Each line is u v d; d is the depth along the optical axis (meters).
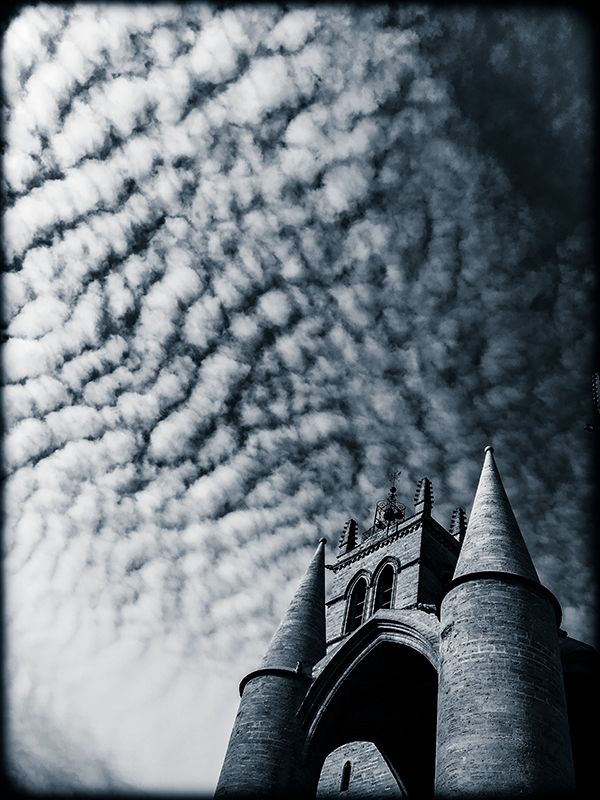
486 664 19.11
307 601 30.11
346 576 37.47
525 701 18.19
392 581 34.59
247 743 23.98
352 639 25.89
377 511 40.53
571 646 22.88
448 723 18.48
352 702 26.25
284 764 23.48
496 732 17.50
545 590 21.48
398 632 24.42
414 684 25.83
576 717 24.16
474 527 23.97
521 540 23.52
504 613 20.34
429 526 35.84
